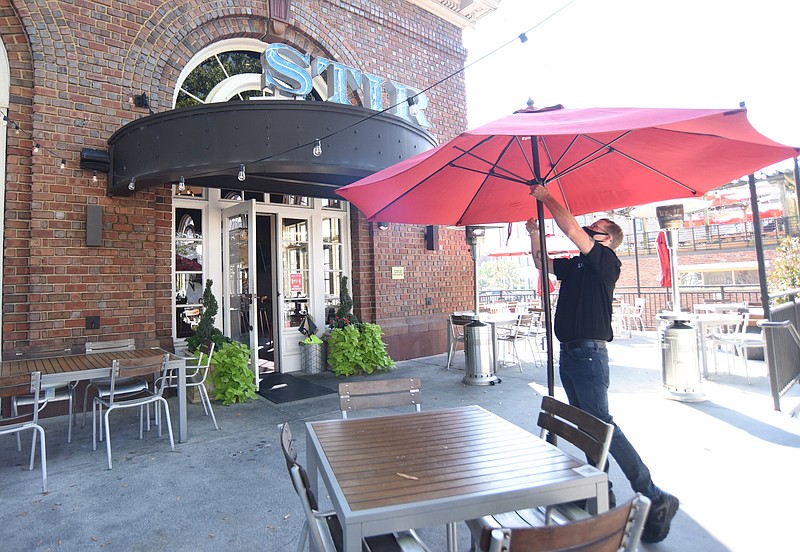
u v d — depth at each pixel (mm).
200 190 6598
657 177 3139
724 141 2469
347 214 7871
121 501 3074
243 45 6840
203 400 4980
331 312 7699
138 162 4887
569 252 10062
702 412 4680
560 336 2881
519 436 2279
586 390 2736
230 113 4707
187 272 6367
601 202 3611
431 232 8461
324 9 7258
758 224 4969
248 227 6090
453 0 8773
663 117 1822
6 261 4938
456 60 9070
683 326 5211
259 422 4766
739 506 2871
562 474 1806
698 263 20750
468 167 3137
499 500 1638
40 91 5059
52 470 3572
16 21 5078
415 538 1828
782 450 3686
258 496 3143
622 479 3268
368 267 7797
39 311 4965
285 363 7141
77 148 5234
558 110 2510
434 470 1852
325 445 2154
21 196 5047
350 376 6910
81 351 5145
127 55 5590
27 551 2520
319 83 7297
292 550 2523
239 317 6336
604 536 1304
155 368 4031
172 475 3479
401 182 2951
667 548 2486
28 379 3494
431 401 5453
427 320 8359
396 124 5395
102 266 5340
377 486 1699
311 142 4816
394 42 8133
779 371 4891
